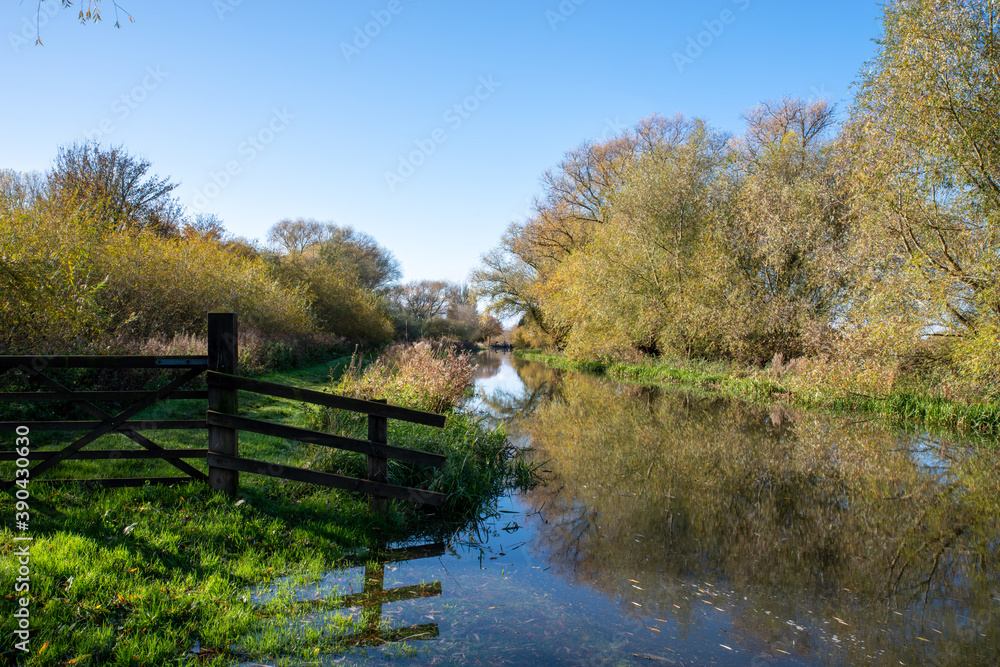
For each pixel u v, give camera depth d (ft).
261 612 11.33
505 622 12.12
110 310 35.70
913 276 34.99
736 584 14.70
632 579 14.82
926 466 27.30
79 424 14.55
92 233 36.58
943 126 32.73
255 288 56.80
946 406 37.47
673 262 67.41
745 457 28.81
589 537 17.78
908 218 35.45
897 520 19.81
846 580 15.06
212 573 12.17
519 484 23.43
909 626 12.71
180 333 39.96
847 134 38.73
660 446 31.27
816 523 19.44
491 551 16.24
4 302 23.62
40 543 11.75
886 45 35.40
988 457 29.12
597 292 74.69
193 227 59.93
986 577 15.34
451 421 27.22
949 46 32.53
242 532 13.98
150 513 13.93
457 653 10.71
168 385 15.08
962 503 21.74
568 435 34.19
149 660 9.23
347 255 134.62
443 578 14.17
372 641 10.93
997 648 11.78
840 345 42.32
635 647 11.42
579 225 106.42
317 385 44.62
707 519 19.72
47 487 14.43
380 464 16.11
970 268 33.27
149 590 10.91
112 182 59.16
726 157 67.15
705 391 57.21
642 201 68.54
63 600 10.14
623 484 23.81
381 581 13.62
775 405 47.01
